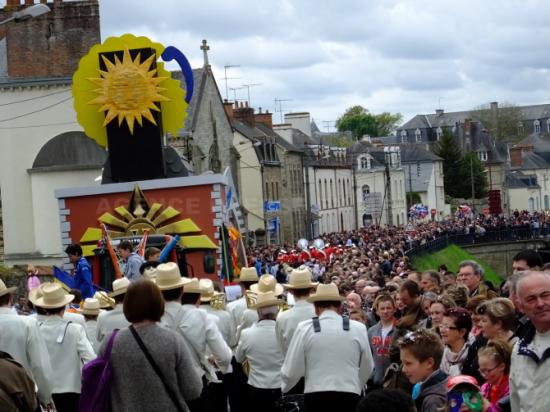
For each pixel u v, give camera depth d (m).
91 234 30.25
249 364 16.19
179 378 10.05
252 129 95.88
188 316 13.52
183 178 30.22
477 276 17.59
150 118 34.06
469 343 12.55
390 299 15.38
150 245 29.38
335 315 13.36
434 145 186.12
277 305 16.16
